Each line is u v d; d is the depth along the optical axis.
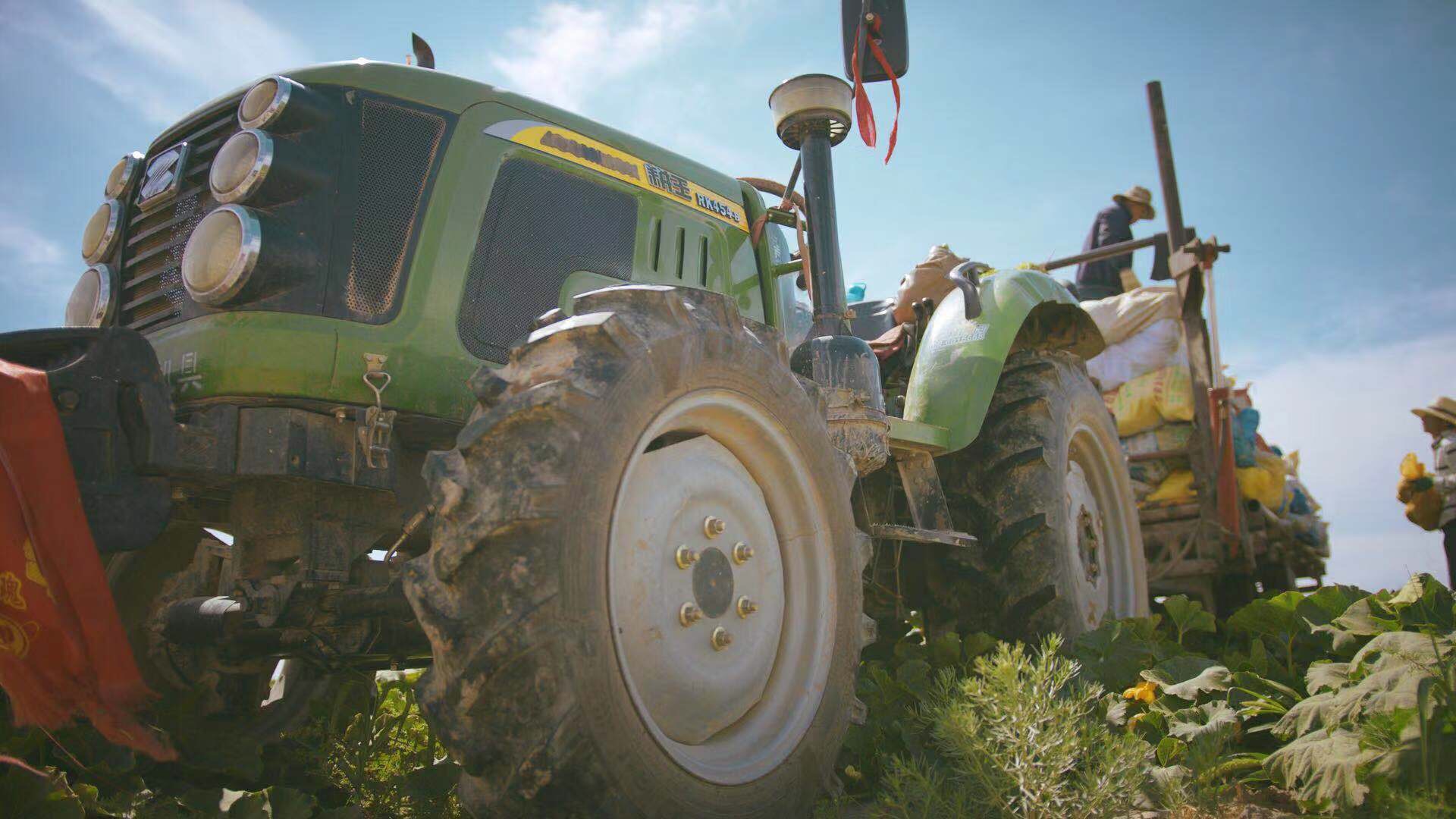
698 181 3.23
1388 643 2.32
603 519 1.82
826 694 2.26
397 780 2.44
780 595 2.28
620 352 1.92
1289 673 2.90
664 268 3.01
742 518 2.22
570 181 2.79
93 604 1.72
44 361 1.92
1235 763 2.27
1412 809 1.73
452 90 2.59
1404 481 5.98
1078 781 1.99
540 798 1.69
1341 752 2.01
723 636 2.08
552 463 1.76
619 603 1.88
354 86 2.44
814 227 3.33
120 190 2.63
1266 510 5.39
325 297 2.29
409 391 2.33
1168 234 5.64
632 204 2.95
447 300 2.44
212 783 2.42
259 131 2.27
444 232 2.47
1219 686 2.57
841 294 3.31
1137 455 5.39
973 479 3.69
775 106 3.40
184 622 2.35
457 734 1.70
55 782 1.87
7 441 1.70
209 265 2.21
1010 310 3.66
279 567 2.26
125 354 1.89
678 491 2.06
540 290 2.65
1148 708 2.60
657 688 1.94
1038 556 3.51
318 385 2.22
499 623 1.67
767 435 2.26
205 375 2.20
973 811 1.96
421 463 2.47
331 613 2.26
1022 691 2.00
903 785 2.18
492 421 1.80
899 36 3.48
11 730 2.07
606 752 1.72
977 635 3.27
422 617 1.73
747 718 2.17
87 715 1.73
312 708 2.94
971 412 3.46
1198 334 5.15
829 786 2.23
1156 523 5.29
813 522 2.33
